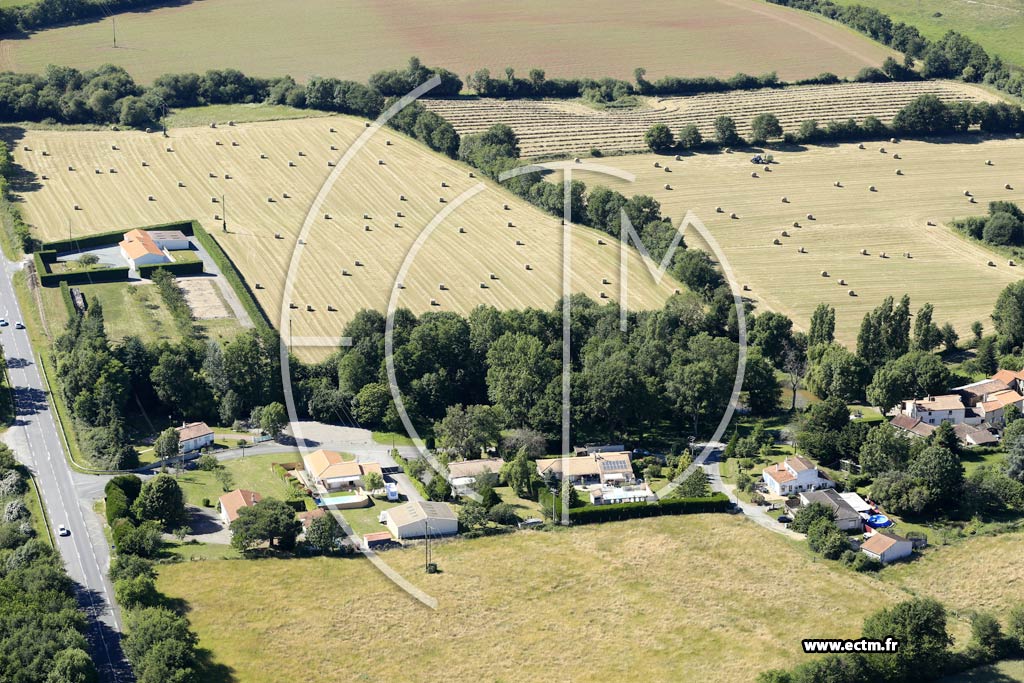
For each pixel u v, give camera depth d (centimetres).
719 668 19812
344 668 19712
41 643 18962
